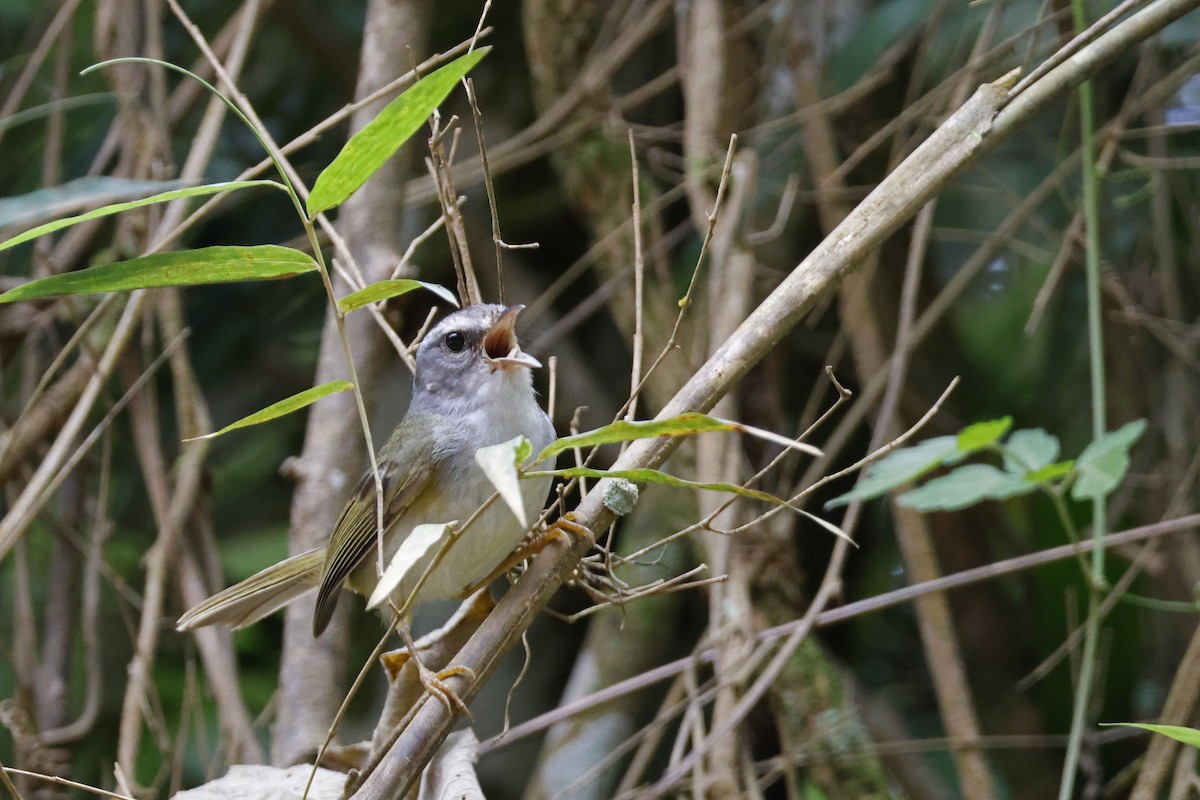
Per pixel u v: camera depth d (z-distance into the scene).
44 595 11.58
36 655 9.93
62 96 10.66
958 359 11.72
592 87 10.67
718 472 8.66
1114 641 9.90
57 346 10.63
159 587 9.08
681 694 9.51
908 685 11.45
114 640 11.48
